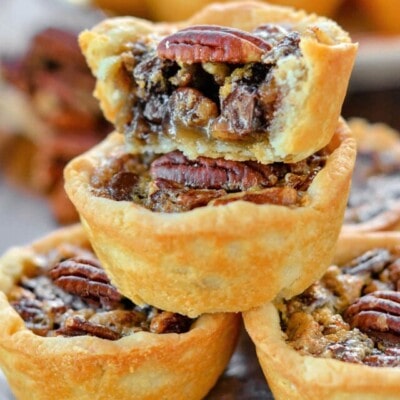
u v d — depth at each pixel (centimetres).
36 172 49
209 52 28
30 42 45
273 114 27
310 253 28
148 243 27
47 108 46
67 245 32
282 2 45
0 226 45
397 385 26
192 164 28
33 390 29
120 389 28
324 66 26
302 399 27
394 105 48
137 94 30
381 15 49
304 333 28
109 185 29
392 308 28
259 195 27
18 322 29
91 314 29
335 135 29
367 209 35
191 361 28
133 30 30
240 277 27
